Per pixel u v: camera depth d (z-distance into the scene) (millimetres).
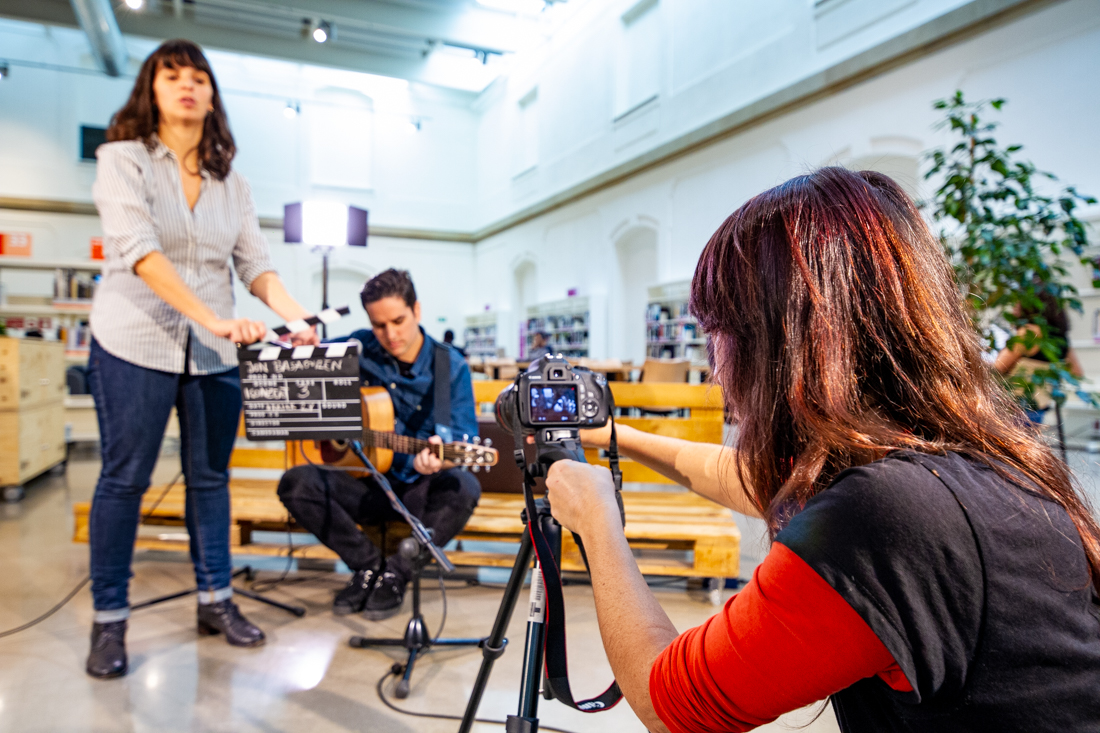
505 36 11375
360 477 2238
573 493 661
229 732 1464
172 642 1926
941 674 439
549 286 12773
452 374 2273
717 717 469
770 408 551
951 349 518
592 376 804
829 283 517
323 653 1858
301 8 9773
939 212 3031
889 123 6441
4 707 1566
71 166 11859
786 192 573
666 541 2234
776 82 7672
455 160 15305
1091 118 5043
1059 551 469
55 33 11719
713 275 586
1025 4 5352
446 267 15406
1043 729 430
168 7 10438
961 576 433
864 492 446
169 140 1738
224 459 1936
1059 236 5121
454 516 2133
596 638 1970
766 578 465
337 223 7129
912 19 6195
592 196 11359
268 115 13492
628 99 10391
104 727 1481
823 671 445
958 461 483
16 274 11500
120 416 1702
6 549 2904
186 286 1636
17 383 3916
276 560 2744
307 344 1775
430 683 1695
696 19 8883
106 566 1737
